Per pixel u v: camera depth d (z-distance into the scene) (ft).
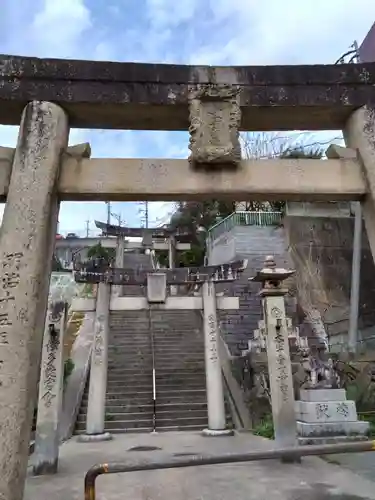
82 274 50.80
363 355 54.39
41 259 17.61
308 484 24.13
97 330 49.55
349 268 80.48
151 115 21.17
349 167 20.59
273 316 33.55
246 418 51.29
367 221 20.24
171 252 105.60
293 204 85.66
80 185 19.33
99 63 20.62
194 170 19.99
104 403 47.29
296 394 46.32
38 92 19.94
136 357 64.08
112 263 98.99
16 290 16.85
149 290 51.24
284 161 20.47
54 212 19.06
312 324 69.97
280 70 21.34
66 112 20.44
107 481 26.14
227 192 19.76
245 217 90.27
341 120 22.12
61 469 30.25
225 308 52.08
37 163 18.76
